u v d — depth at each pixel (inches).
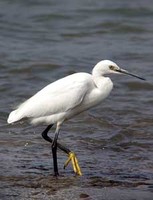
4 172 474.3
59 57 901.8
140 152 543.8
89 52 942.4
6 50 926.4
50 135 591.5
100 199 414.9
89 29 1092.5
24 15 1167.6
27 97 728.3
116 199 414.9
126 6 1258.0
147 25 1127.0
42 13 1179.9
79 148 551.5
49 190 434.0
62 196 421.1
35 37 1026.1
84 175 475.2
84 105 492.4
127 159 521.0
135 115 669.3
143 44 1001.5
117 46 986.1
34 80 797.9
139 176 474.0
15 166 491.5
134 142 574.6
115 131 610.5
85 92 484.7
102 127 625.9
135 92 758.5
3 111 666.8
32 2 1274.6
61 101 479.2
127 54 933.8
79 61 884.6
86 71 840.3
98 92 488.1
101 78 489.7
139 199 415.2
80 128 617.9
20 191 430.0
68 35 1050.7
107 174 478.6
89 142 573.3
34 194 424.5
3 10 1203.9
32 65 845.8
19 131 602.5
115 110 683.4
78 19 1156.5
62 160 517.3
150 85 780.0
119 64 877.8
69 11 1205.1
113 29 1096.8
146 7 1248.8
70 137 588.1
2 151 532.4
